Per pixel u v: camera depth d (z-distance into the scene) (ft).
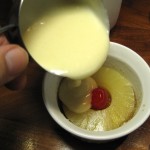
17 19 0.52
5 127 0.74
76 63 0.60
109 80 0.76
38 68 0.81
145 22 0.88
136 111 0.68
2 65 0.55
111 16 0.80
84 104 0.69
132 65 0.70
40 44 0.59
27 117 0.75
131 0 0.92
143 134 0.72
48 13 0.60
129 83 0.74
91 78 0.73
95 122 0.70
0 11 0.60
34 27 0.59
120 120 0.70
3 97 0.78
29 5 0.55
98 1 0.59
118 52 0.71
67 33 0.60
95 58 0.60
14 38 0.59
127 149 0.71
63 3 0.61
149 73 0.67
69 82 0.68
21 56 0.55
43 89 0.65
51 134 0.73
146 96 0.65
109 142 0.71
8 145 0.72
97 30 0.61
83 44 0.60
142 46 0.84
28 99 0.78
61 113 0.65
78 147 0.71
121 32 0.87
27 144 0.72
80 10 0.62
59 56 0.59
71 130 0.60
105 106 0.72
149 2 0.91
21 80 0.69
